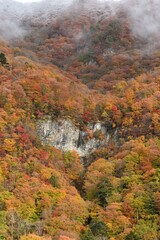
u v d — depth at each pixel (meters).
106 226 71.06
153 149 92.69
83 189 92.00
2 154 86.62
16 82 109.06
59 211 74.69
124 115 114.75
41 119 106.75
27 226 66.88
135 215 75.38
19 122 97.44
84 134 111.94
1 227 63.06
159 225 72.44
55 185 83.81
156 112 110.12
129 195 79.44
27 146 92.69
